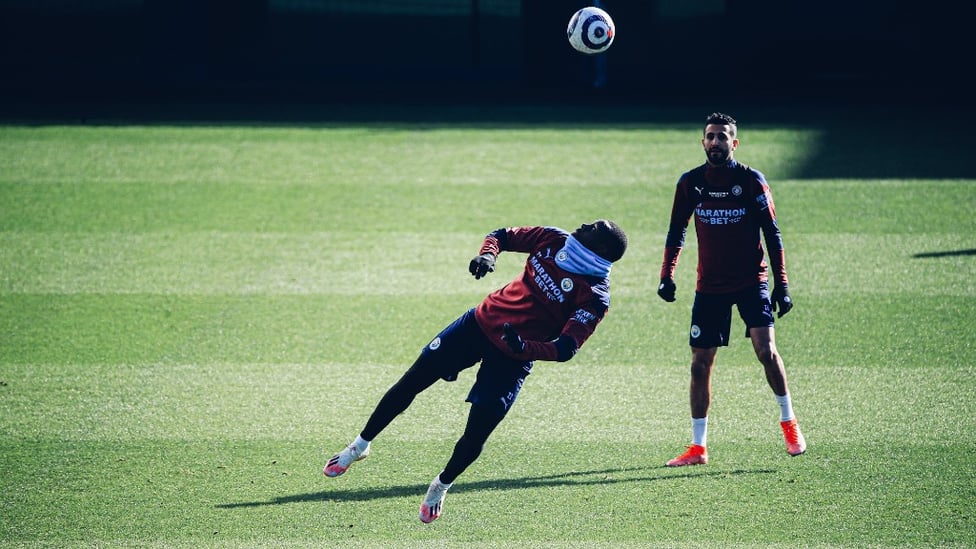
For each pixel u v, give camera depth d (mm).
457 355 21156
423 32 72438
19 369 29609
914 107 63250
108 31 72250
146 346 31328
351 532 21344
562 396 28156
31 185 47094
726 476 23609
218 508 22281
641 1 70938
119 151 52781
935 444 24938
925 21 69062
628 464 24328
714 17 70812
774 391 24031
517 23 71500
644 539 20969
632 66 71812
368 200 45562
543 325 20797
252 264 38250
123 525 21578
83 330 32438
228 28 72688
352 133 57062
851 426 26000
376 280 36750
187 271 37500
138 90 69625
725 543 20766
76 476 23641
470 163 50906
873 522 21516
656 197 45531
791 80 70688
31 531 21328
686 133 56562
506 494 22906
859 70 70062
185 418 26688
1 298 34875
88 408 27219
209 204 45000
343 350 31188
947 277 36031
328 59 73250
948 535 20984
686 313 33781
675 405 27531
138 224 42469
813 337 31641
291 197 45969
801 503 22344
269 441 25484
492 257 20750
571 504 22438
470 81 72188
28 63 72250
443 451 25016
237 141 55062
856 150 52438
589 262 20500
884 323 32469
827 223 41938
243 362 30266
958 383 28344
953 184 46469
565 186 47125
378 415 21422
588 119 60531
